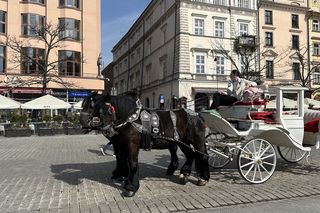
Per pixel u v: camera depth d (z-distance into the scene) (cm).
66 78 4178
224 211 651
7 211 655
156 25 5303
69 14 4256
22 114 2842
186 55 4319
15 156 1395
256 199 728
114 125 762
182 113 855
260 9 4875
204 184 845
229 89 993
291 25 5109
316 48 5297
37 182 887
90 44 4381
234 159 1181
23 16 4062
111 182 877
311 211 652
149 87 5641
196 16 4412
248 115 917
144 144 784
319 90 4791
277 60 4975
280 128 898
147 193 775
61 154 1435
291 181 894
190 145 863
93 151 1527
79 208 669
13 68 3953
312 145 998
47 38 4144
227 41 4547
